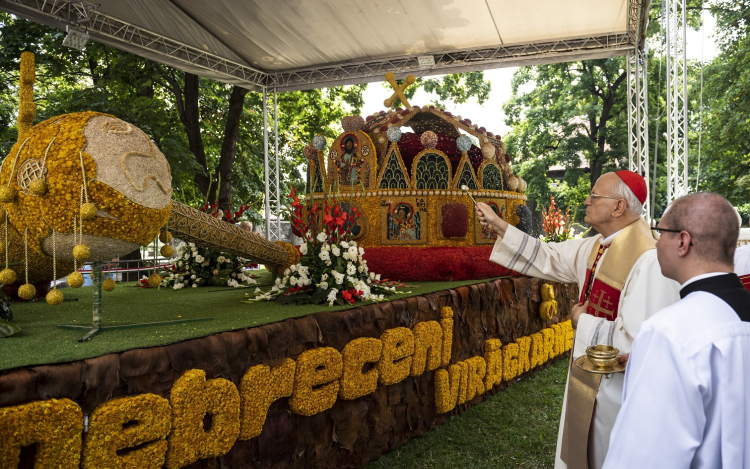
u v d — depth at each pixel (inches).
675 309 58.9
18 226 110.9
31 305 170.7
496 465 157.2
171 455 100.6
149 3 334.0
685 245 62.5
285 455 128.6
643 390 55.9
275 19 370.6
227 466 113.8
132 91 518.9
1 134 510.0
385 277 228.8
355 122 248.8
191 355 106.2
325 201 217.9
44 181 104.7
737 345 54.8
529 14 363.6
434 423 182.5
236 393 112.0
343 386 141.8
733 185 846.5
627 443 55.4
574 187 940.0
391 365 157.5
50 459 83.7
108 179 106.9
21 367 84.3
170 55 384.8
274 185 499.5
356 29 387.2
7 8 288.8
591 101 922.1
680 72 864.3
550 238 316.5
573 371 102.7
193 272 237.9
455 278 226.2
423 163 243.9
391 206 240.5
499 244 128.2
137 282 268.5
